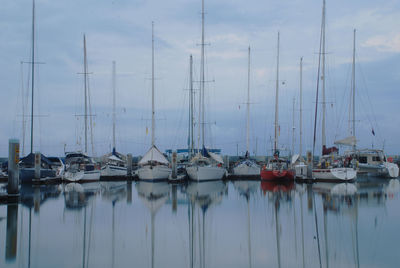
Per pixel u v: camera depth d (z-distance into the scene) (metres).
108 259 13.09
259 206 24.61
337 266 12.30
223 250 14.20
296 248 14.39
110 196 30.31
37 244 14.92
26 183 43.81
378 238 15.72
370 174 52.94
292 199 27.91
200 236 16.36
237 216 20.97
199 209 23.48
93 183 44.53
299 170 50.56
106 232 17.05
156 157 48.19
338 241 15.30
